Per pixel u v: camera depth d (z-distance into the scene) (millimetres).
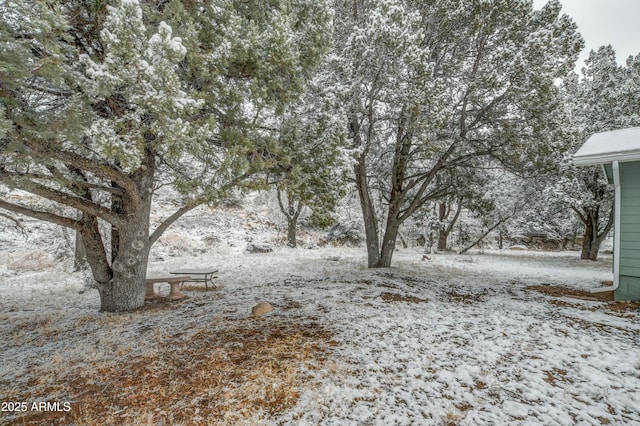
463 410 3242
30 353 4703
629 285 7898
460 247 28797
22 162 4301
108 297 6801
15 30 3367
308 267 12875
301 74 5930
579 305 7461
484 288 9492
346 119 6703
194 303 7242
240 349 4625
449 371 4027
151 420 3039
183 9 4473
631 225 7848
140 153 3842
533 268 14625
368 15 9219
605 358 4418
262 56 5070
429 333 5324
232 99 5004
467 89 10117
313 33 5621
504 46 9422
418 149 10031
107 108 4711
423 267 13492
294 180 6008
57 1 3281
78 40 4727
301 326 5586
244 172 5797
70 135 3887
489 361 4312
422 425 2988
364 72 9062
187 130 3752
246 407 3271
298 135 6281
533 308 7105
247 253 18672
